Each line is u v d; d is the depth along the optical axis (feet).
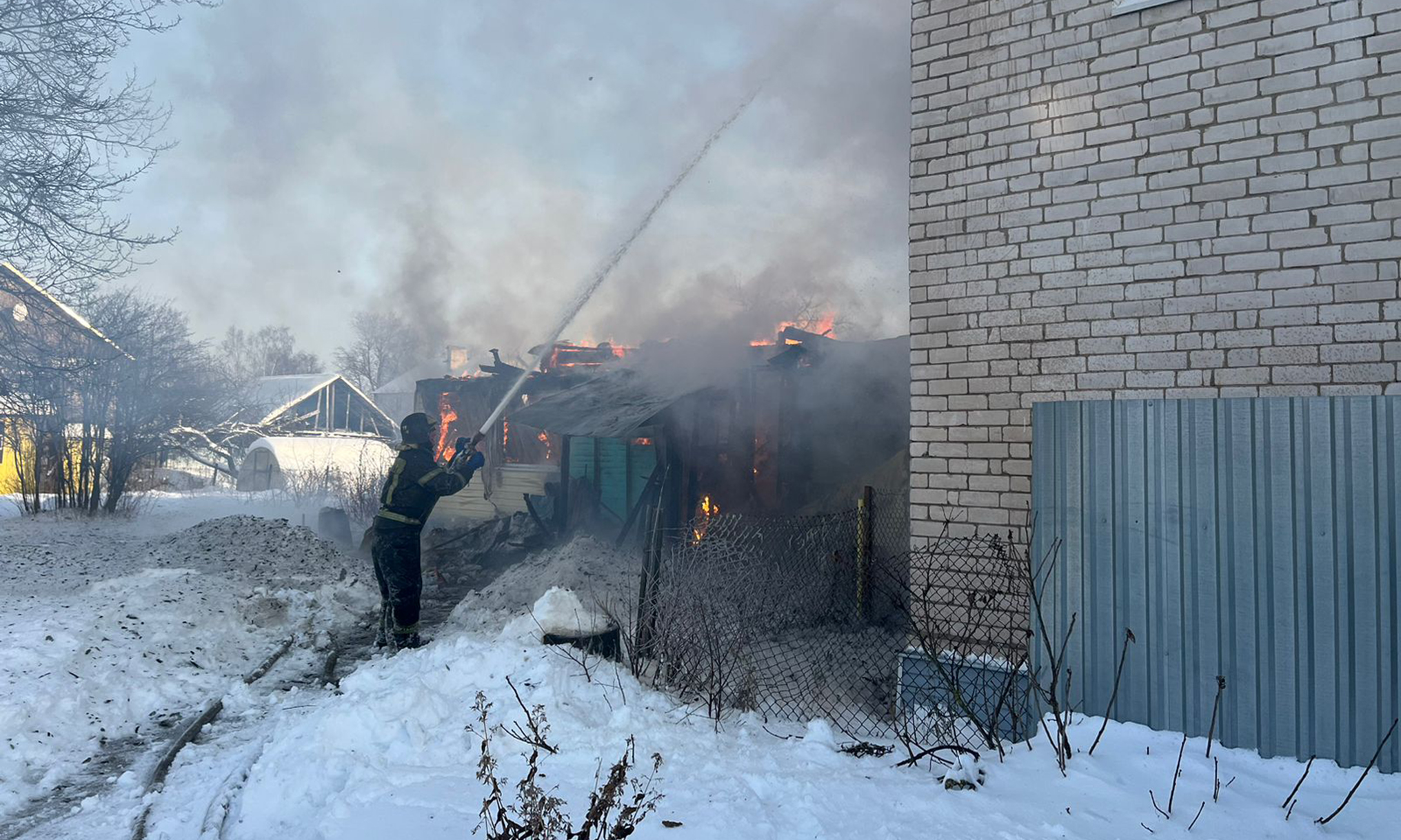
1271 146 13.41
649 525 18.81
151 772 13.93
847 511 25.96
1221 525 12.98
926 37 16.85
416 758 12.92
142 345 55.01
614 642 17.92
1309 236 13.06
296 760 12.68
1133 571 13.67
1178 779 11.79
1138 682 13.52
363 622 26.71
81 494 53.78
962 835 10.17
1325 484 12.28
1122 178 14.64
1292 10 13.32
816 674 19.24
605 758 12.77
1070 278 15.05
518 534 40.04
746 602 18.99
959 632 15.48
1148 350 14.24
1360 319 12.64
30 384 42.32
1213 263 13.79
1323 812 10.77
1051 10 15.48
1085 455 14.24
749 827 10.27
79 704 16.25
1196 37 14.08
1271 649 12.50
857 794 11.41
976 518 15.66
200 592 25.70
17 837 11.51
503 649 16.51
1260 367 13.34
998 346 15.70
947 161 16.44
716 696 15.98
